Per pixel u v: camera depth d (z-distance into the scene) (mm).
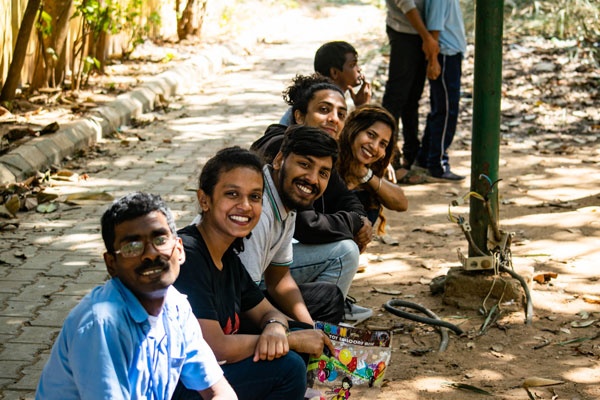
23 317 4230
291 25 17031
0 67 8555
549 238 5652
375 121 4289
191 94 10648
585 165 7574
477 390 3525
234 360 2887
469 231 4441
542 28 12422
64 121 7945
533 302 4539
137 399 2359
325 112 4133
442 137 7172
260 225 3270
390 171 4773
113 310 2293
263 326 3098
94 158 7488
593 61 10828
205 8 13875
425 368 3795
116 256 2336
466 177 7352
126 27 11055
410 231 5949
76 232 5562
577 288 4730
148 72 10930
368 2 20391
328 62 5535
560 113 9336
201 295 2791
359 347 3328
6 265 4945
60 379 2324
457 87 7066
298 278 4023
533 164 7656
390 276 5047
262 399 2912
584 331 4164
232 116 9398
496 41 4262
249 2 18766
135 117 9141
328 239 3984
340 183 4234
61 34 9133
